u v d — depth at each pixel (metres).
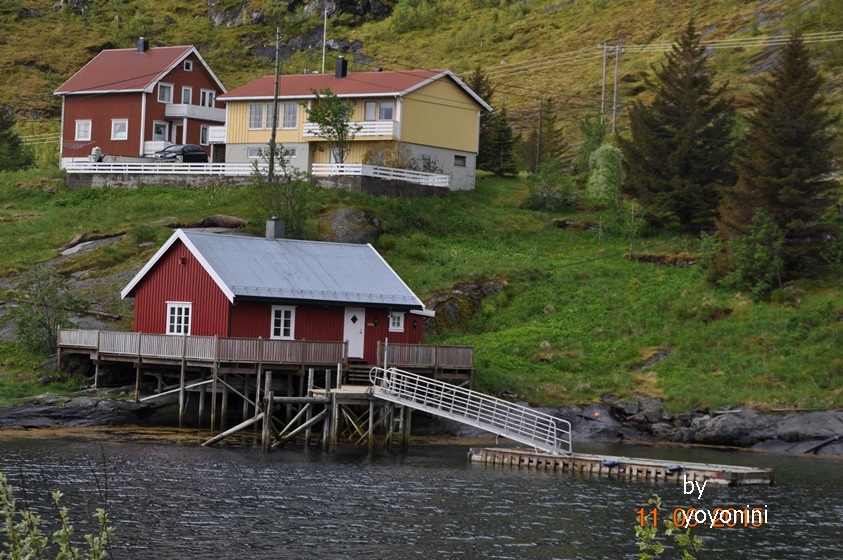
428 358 73.44
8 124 149.00
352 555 43.28
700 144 107.94
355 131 114.19
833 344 82.81
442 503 52.78
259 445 66.81
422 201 110.06
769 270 91.44
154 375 73.31
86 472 55.47
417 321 79.12
